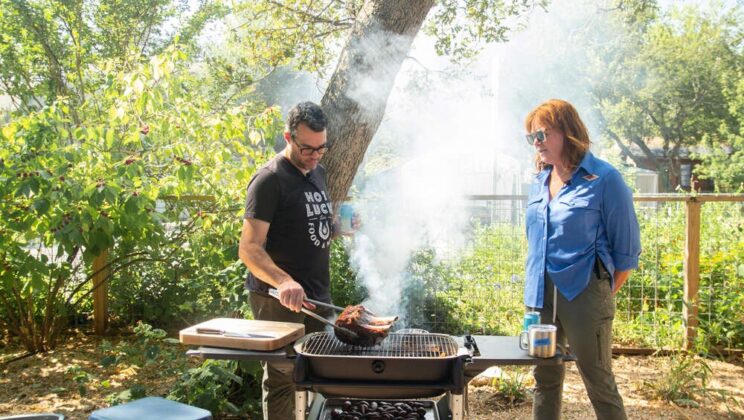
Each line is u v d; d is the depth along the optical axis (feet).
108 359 14.92
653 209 21.11
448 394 9.37
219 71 31.04
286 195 10.18
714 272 19.42
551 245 10.73
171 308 20.45
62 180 16.11
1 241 16.98
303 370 8.15
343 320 8.70
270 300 10.40
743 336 18.12
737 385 15.94
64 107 18.31
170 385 15.84
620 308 19.93
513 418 13.83
